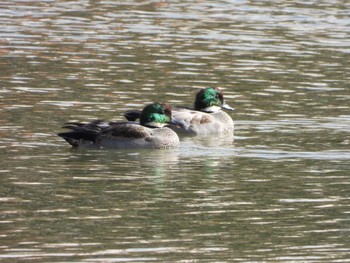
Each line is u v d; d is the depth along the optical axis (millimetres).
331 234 13750
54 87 22656
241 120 20969
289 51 27688
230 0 35656
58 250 12711
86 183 16062
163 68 25156
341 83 24250
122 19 31375
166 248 12945
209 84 23703
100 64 25250
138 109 21234
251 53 27266
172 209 14742
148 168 17266
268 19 32375
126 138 18703
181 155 18391
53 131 19312
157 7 33812
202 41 28531
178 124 19703
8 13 31562
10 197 15047
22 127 19438
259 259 12680
